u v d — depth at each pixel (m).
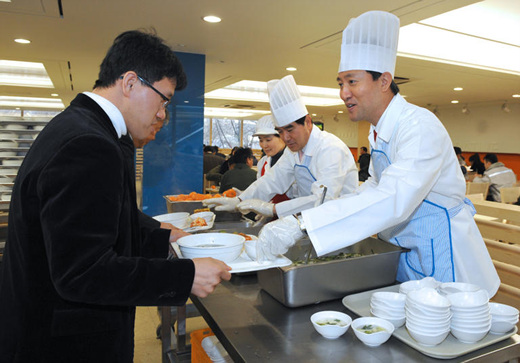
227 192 2.48
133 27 3.57
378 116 1.30
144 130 0.92
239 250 1.08
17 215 0.79
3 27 3.59
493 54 4.89
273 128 2.80
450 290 0.99
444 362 0.79
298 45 4.06
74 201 0.70
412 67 4.97
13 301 0.80
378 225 1.07
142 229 1.23
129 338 0.91
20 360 0.79
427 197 1.27
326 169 1.86
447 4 2.83
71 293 0.71
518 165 8.57
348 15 3.13
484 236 1.89
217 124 14.58
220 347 1.40
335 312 0.96
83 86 7.19
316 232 1.04
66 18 3.32
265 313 1.02
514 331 0.91
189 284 0.80
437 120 1.21
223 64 5.11
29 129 2.15
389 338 0.90
